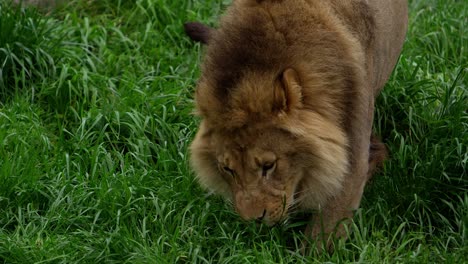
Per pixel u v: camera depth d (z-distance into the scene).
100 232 10.88
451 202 11.73
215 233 11.09
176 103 13.29
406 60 13.92
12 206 11.41
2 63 13.46
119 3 15.38
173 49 14.58
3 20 13.58
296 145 9.84
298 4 10.28
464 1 15.52
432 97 13.09
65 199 11.55
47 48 13.80
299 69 9.90
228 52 10.03
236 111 9.74
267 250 10.55
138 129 12.70
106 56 14.23
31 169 11.66
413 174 11.96
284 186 9.95
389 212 11.49
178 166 12.05
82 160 12.20
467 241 10.92
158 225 11.16
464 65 13.87
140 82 13.63
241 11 10.36
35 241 10.70
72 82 13.47
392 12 11.78
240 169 9.94
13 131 12.38
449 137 12.44
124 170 11.95
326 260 10.52
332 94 10.09
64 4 15.23
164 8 15.11
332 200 10.52
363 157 10.62
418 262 10.49
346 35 10.41
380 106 13.12
